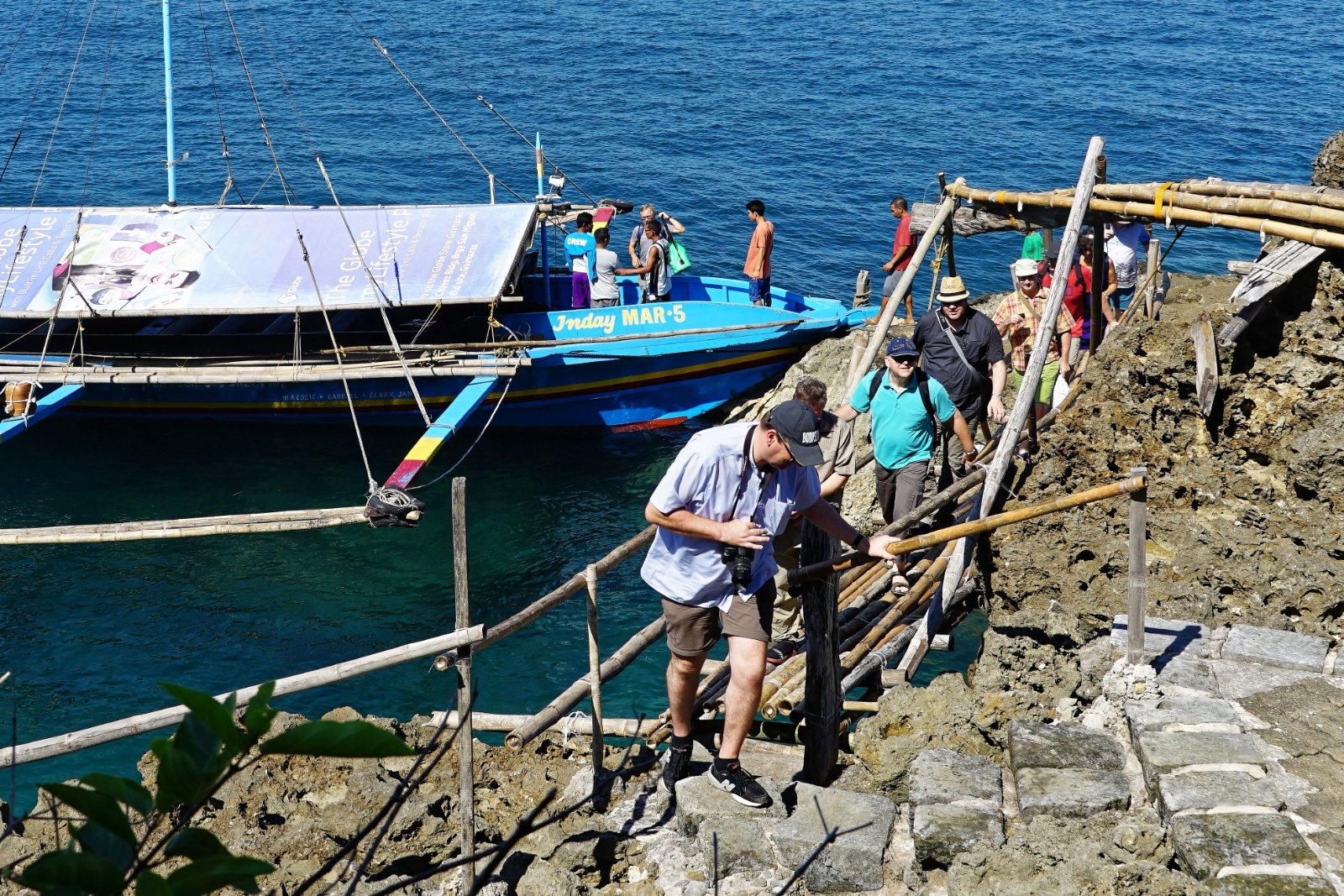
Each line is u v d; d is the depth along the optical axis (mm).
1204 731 5895
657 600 13297
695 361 18766
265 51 43219
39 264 17484
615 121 35688
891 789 6051
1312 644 6828
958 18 51875
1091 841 5203
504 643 12289
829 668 5988
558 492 16516
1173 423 9828
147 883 1807
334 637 12562
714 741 6832
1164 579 8500
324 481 16641
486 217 18531
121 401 18359
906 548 5734
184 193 29312
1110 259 14562
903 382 9258
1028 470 10023
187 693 1791
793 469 5387
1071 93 40125
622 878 5602
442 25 47719
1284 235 9125
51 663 11891
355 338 17609
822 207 28859
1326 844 5121
